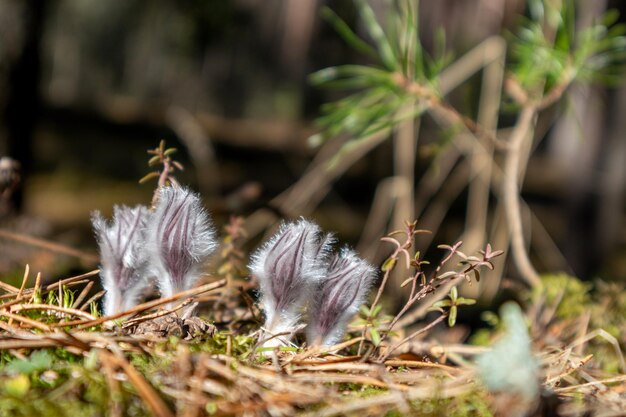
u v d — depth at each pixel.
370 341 0.55
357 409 0.43
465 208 2.13
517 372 0.42
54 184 2.10
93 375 0.43
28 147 1.25
